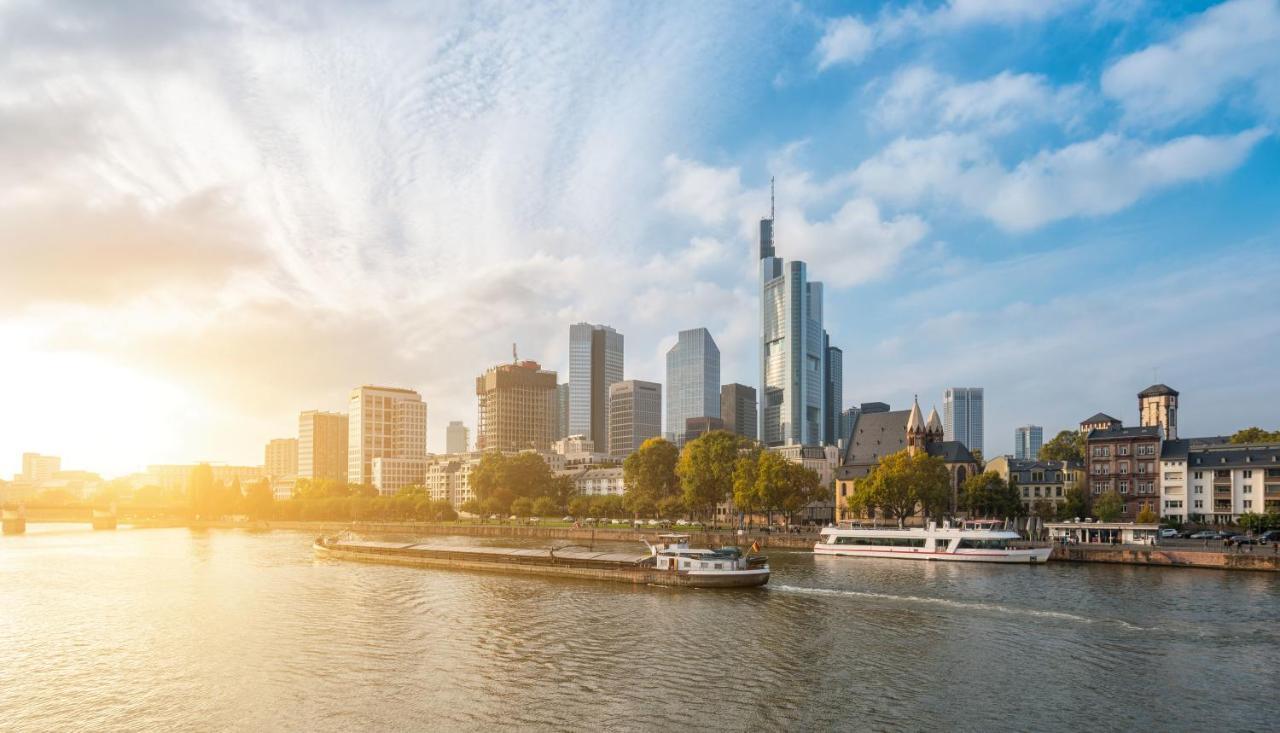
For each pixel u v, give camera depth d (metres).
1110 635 80.06
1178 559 134.12
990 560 144.88
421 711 57.94
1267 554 127.81
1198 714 57.00
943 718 55.94
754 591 109.38
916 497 190.12
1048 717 56.25
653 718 55.97
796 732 53.22
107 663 72.19
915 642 77.50
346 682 65.31
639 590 113.06
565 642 78.94
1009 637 79.25
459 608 99.06
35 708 59.97
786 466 198.62
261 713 58.12
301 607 100.69
